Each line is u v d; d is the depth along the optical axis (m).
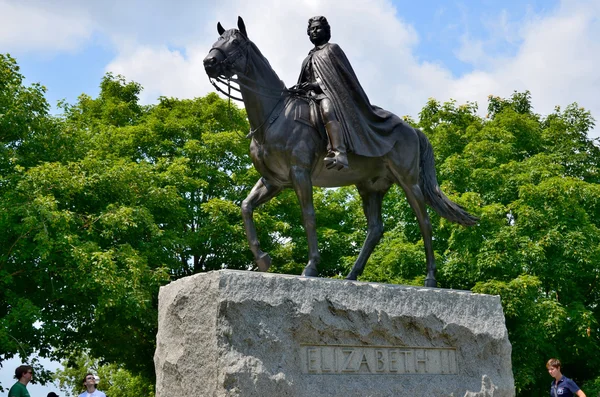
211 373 4.95
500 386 6.25
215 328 4.97
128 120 21.34
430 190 7.05
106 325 15.50
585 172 19.55
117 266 13.96
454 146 19.02
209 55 6.12
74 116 19.39
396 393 5.59
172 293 5.56
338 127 6.18
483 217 15.73
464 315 6.24
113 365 23.84
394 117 6.85
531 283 14.52
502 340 6.43
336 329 5.42
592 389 15.62
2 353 14.35
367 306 5.63
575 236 15.73
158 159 19.00
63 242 13.24
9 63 15.44
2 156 14.32
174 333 5.42
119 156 18.92
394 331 5.73
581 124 20.77
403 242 17.00
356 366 5.50
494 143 17.97
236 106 21.22
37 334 14.46
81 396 9.30
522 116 19.86
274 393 4.99
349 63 6.66
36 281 14.21
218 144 19.12
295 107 6.30
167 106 21.95
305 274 5.89
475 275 15.91
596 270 16.69
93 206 15.42
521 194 16.45
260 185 6.48
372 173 6.76
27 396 8.59
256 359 5.00
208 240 18.44
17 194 13.66
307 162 6.15
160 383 5.51
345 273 18.25
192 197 19.45
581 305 15.84
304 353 5.28
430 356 5.95
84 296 14.63
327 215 19.88
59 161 15.39
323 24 6.84
